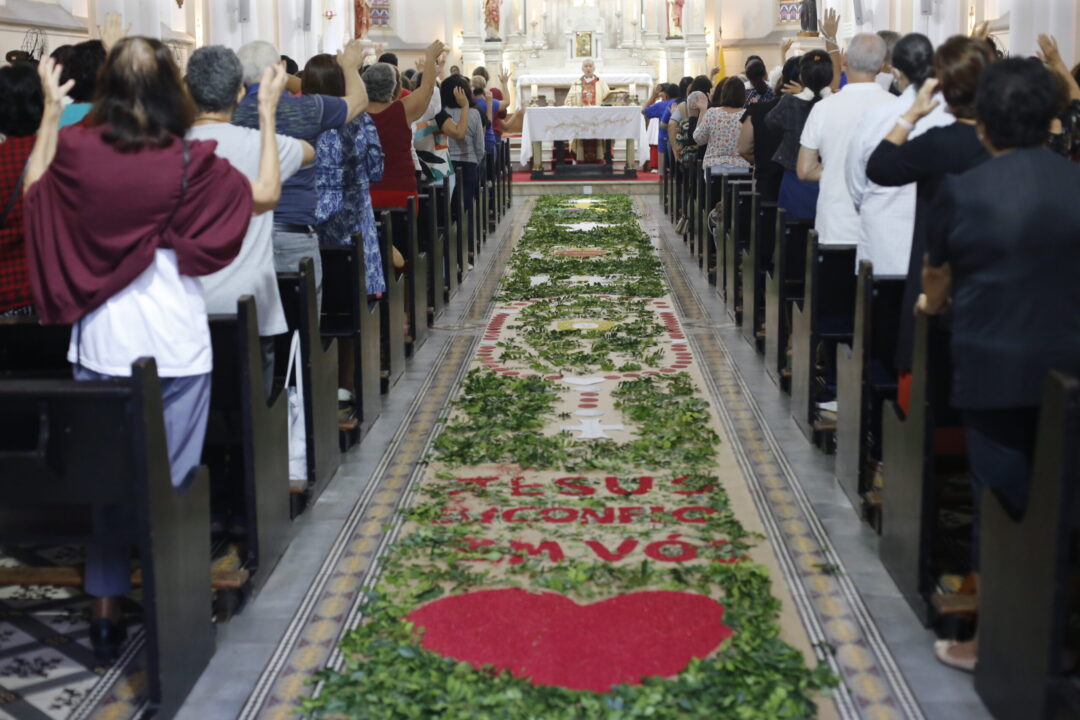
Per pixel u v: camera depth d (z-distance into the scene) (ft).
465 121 34.42
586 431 20.62
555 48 84.07
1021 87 11.00
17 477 11.03
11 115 15.37
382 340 23.72
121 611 13.00
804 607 13.80
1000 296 11.00
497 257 42.34
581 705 11.36
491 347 27.73
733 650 12.55
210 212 12.11
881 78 31.78
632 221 51.75
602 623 13.21
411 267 26.81
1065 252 10.93
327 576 14.90
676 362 25.99
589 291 34.55
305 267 17.06
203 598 12.51
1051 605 9.90
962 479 17.25
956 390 11.35
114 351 12.36
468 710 11.26
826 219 21.49
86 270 12.01
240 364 14.07
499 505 17.08
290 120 18.01
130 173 11.74
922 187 14.37
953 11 56.59
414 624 13.24
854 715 11.42
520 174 72.79
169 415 12.89
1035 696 10.25
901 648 12.80
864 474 16.72
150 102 11.82
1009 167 11.10
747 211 29.48
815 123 21.40
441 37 86.33
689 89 52.90
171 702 11.54
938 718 11.39
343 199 21.35
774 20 83.87
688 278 37.11
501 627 13.14
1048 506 9.95
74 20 42.32
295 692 12.03
